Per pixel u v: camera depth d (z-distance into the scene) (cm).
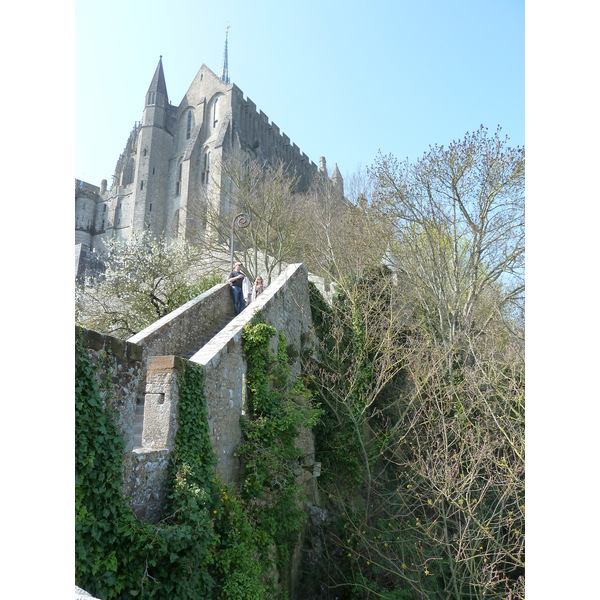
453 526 1341
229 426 837
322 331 1667
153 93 7612
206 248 3077
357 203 2486
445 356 1702
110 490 505
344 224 2477
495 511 1280
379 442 1517
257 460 850
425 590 1142
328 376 1503
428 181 2084
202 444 691
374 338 1641
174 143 7588
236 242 3166
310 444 1379
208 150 6975
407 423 1612
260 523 819
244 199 3356
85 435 489
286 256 3059
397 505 1391
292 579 1046
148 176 7200
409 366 1619
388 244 2216
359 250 2131
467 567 1152
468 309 2022
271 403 939
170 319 1071
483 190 2017
